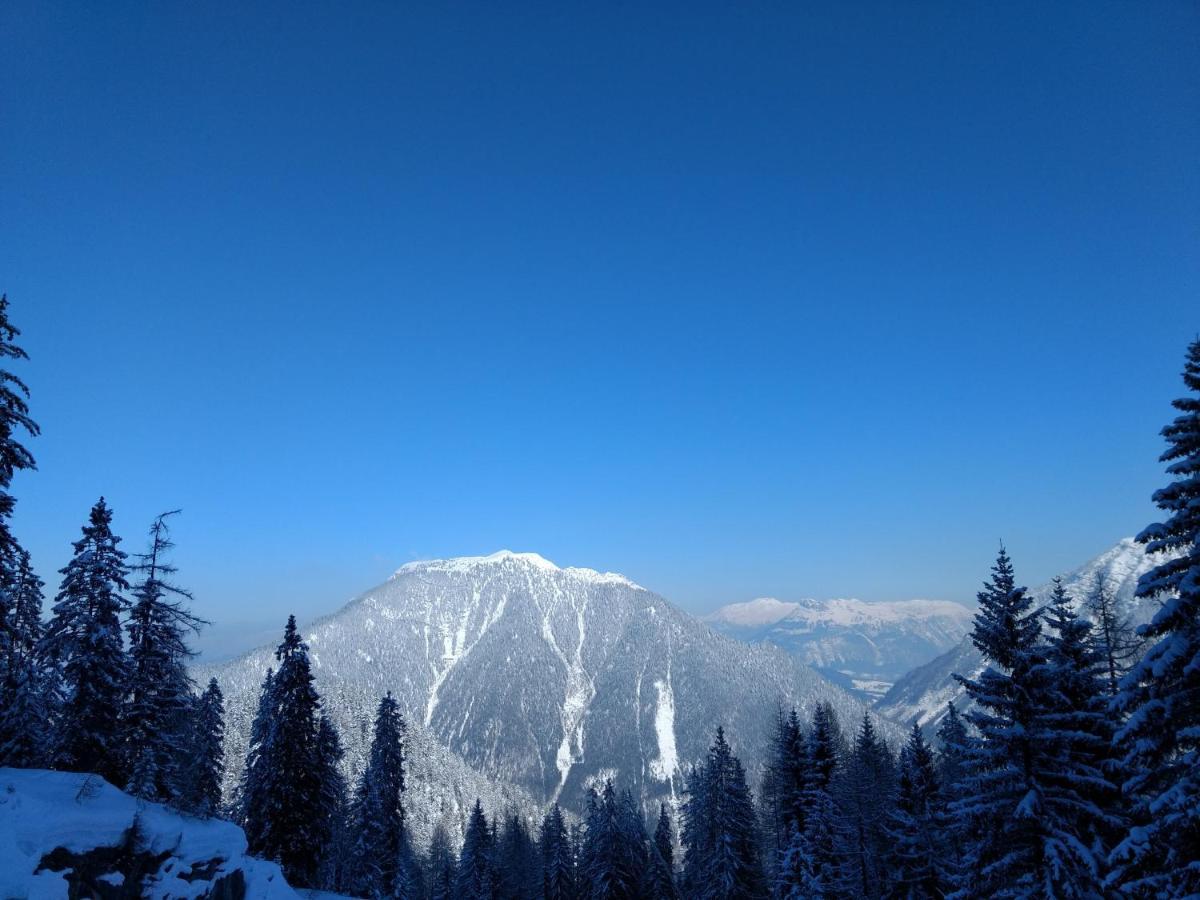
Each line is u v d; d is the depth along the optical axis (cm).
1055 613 2509
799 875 3756
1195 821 1499
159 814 2380
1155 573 1641
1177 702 1574
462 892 6650
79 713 3145
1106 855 1978
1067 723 2181
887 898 3928
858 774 4834
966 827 2216
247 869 2480
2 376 2511
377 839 5278
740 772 5050
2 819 1839
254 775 4128
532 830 14662
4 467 2541
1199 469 1571
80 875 1830
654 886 5703
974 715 2242
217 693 5450
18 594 2889
